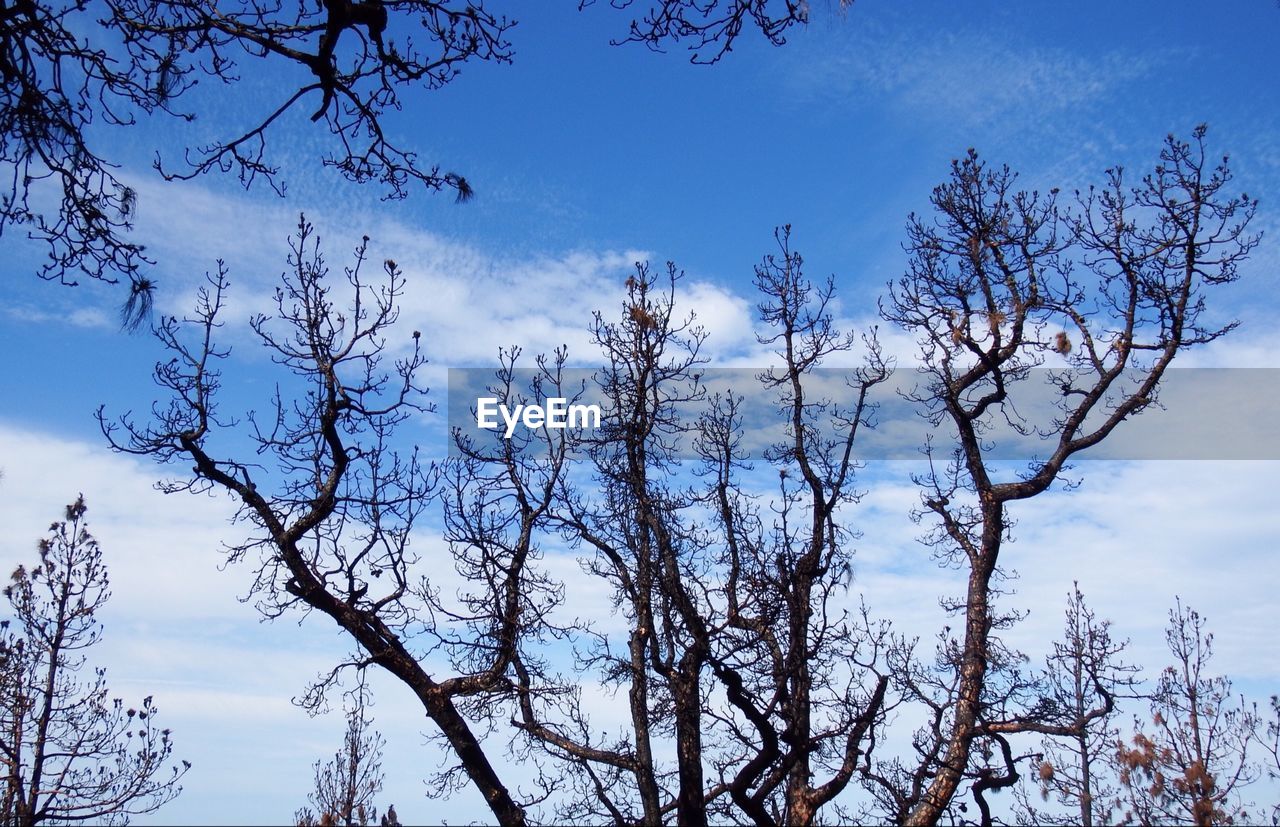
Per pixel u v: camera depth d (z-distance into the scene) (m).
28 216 7.97
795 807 14.46
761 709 13.49
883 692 13.83
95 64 8.25
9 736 18.97
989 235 17.05
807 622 13.91
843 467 15.70
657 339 15.59
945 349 17.23
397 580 14.30
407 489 14.50
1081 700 17.80
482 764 13.98
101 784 19.38
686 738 13.99
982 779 15.37
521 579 14.70
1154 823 15.50
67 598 20.05
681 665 14.13
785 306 17.05
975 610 15.97
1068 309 16.84
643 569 14.39
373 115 9.48
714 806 14.92
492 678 14.19
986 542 16.44
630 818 14.71
